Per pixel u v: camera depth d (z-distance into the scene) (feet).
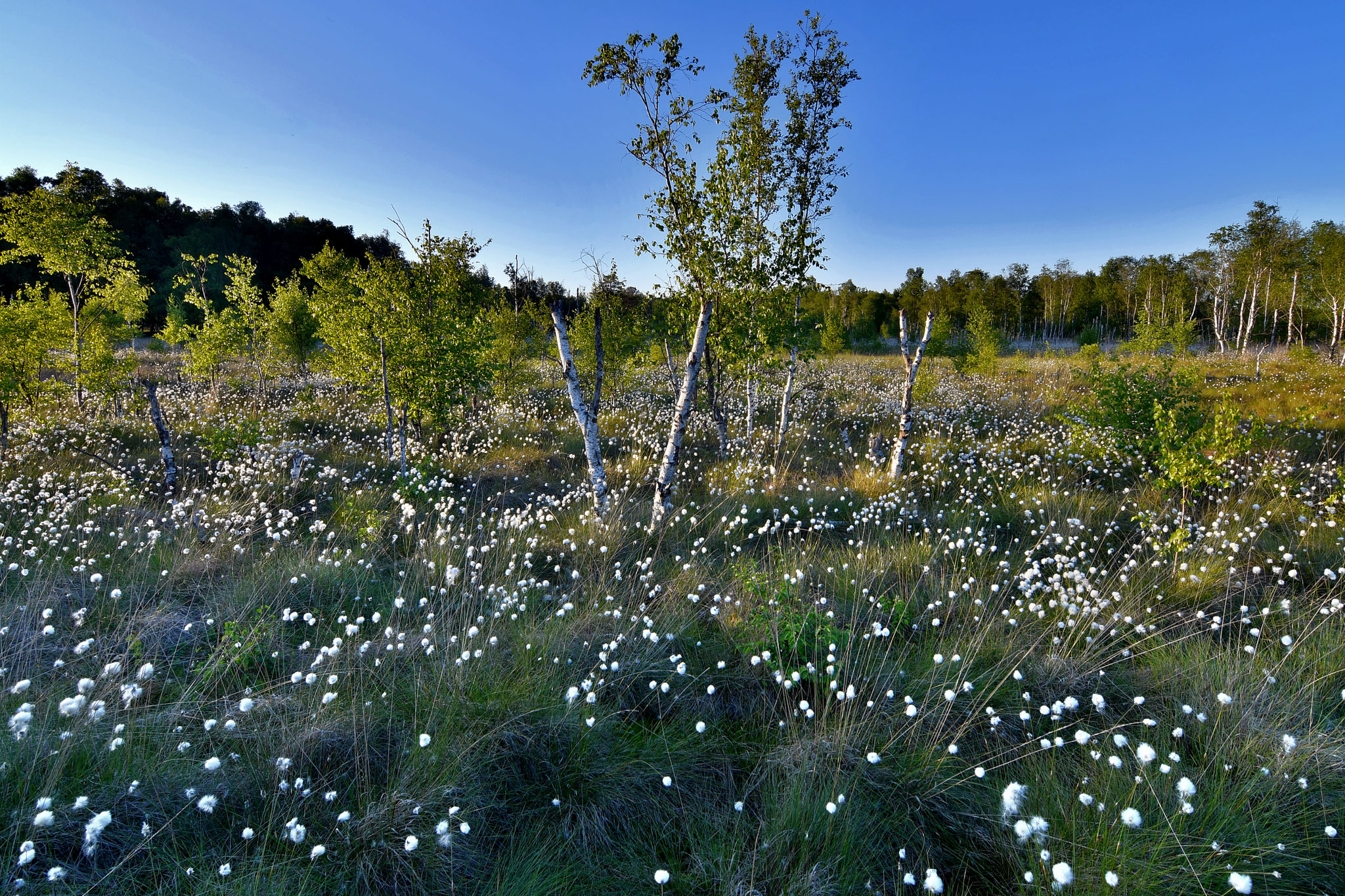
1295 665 13.67
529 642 14.21
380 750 11.02
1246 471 29.22
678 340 40.47
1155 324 81.71
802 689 13.32
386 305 33.40
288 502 27.27
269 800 9.53
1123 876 8.48
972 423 48.32
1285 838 9.07
